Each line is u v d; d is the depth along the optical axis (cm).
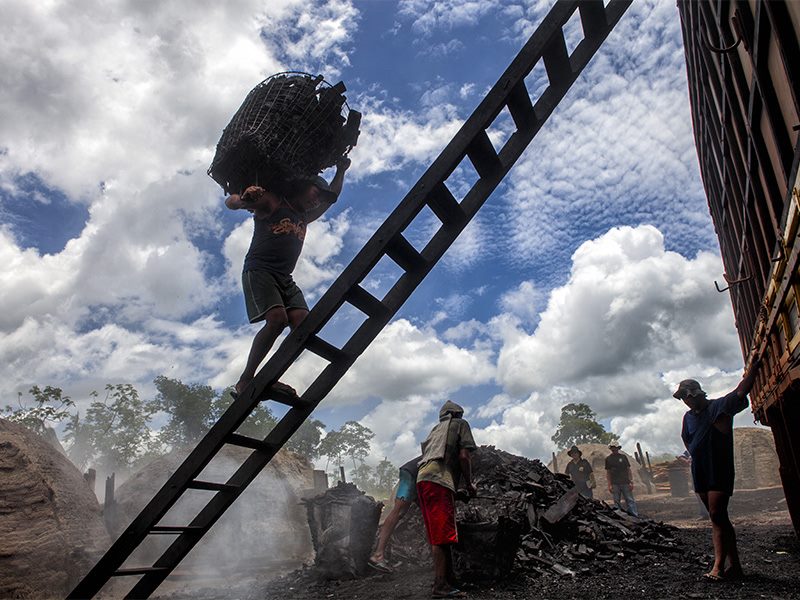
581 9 321
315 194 349
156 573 363
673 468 2680
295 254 352
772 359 482
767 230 441
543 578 541
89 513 903
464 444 487
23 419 3422
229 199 341
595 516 727
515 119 344
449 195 331
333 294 320
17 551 687
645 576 522
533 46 308
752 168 448
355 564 646
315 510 704
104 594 803
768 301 434
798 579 445
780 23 270
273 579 773
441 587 462
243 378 332
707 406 485
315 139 337
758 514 1352
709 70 517
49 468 866
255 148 324
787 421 499
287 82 344
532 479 783
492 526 527
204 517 368
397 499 660
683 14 578
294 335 321
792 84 272
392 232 316
